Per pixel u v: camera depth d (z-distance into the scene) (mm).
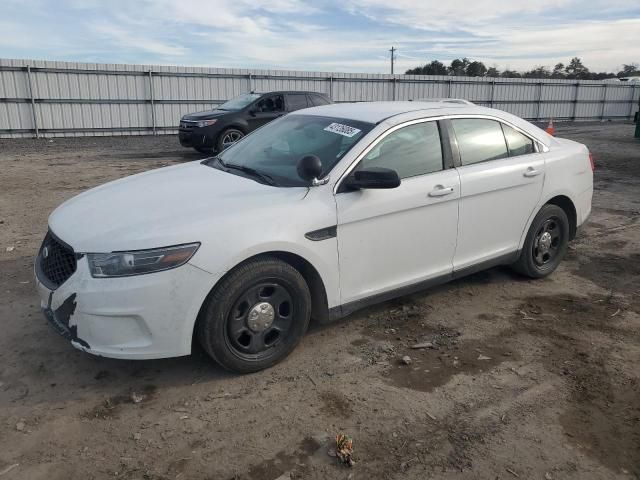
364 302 4039
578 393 3467
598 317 4582
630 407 3326
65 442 2947
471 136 4621
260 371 3662
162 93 22375
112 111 21625
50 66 20172
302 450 2904
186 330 3275
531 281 5371
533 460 2854
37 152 15812
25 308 4547
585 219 5660
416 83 28188
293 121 4770
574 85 33469
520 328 4363
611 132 24609
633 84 35469
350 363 3797
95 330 3186
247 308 3510
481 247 4707
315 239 3635
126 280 3139
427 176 4227
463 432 3066
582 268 5789
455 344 4086
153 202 3652
